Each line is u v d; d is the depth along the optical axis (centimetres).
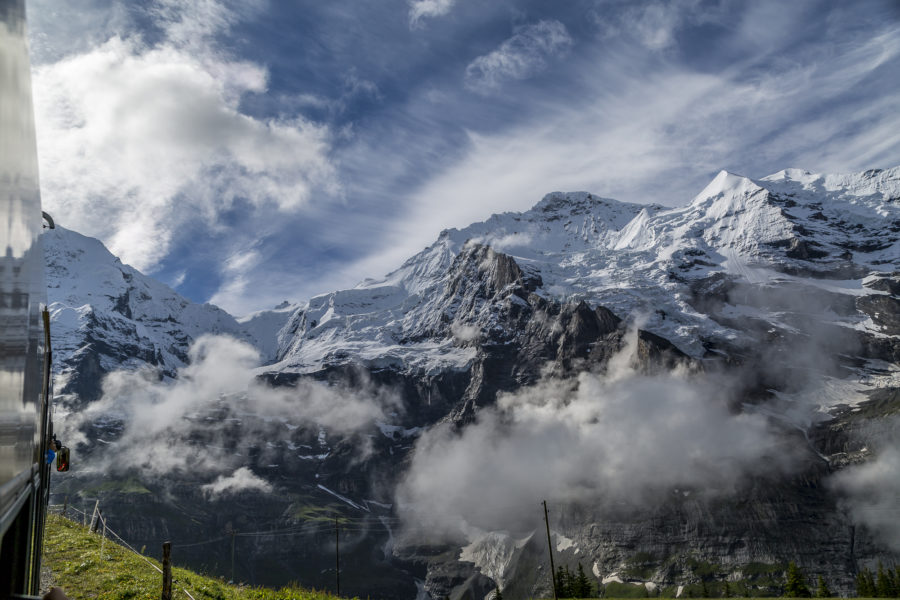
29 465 1041
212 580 4162
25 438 945
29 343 956
